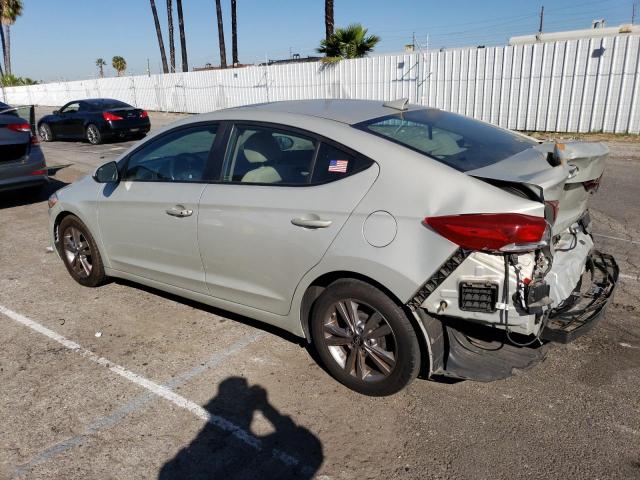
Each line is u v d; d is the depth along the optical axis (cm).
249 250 341
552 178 263
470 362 296
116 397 327
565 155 291
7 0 4372
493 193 261
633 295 440
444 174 275
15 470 268
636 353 352
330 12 2111
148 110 2895
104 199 440
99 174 434
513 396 312
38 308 459
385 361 304
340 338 320
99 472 266
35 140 796
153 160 410
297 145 328
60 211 491
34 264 573
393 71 1745
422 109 379
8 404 322
